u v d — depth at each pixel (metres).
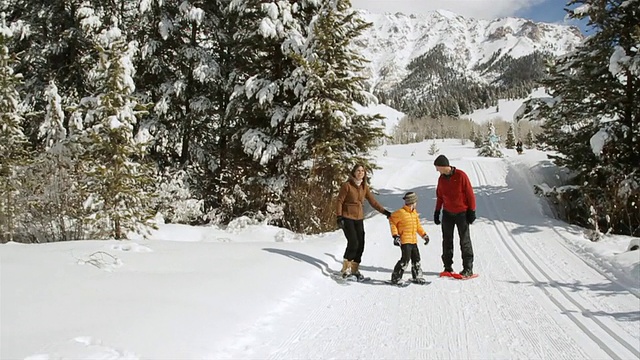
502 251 8.19
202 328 4.23
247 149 11.87
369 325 4.76
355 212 6.55
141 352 3.58
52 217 9.28
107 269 5.77
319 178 11.69
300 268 6.66
